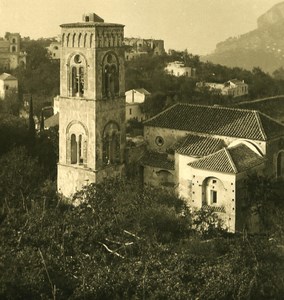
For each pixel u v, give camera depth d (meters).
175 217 55.59
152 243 46.59
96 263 41.56
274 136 72.56
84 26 70.75
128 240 47.72
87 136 73.25
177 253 43.59
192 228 59.62
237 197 67.69
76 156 75.94
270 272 40.44
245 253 42.06
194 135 76.44
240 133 73.00
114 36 73.31
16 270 38.88
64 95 74.69
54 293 36.59
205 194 70.31
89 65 71.44
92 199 55.00
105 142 74.62
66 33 72.81
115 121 75.69
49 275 39.59
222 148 71.88
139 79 184.50
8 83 180.62
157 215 53.38
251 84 188.25
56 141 99.19
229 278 38.12
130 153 79.06
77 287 38.56
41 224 48.56
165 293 37.12
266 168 72.25
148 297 37.75
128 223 51.66
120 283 38.69
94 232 47.16
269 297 39.47
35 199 64.81
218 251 45.84
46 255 41.94
